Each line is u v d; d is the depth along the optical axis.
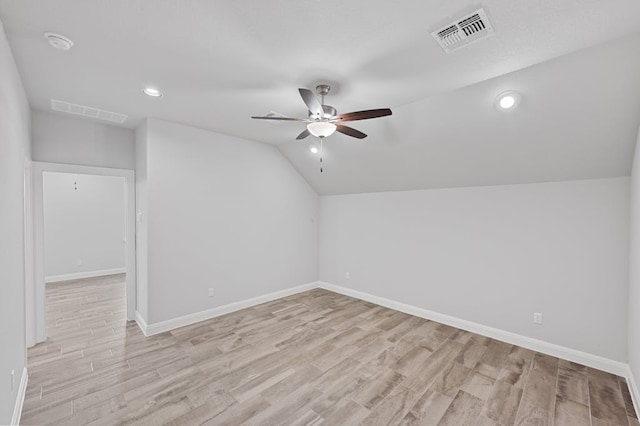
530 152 2.94
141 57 2.18
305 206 5.43
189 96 2.88
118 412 2.17
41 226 3.29
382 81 2.52
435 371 2.76
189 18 1.74
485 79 2.46
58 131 3.42
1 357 1.71
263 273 4.75
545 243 3.18
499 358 3.02
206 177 4.01
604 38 1.87
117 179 6.84
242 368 2.79
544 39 1.90
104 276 6.54
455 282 3.87
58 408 2.20
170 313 3.69
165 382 2.55
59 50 2.08
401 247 4.45
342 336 3.52
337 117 2.55
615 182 2.79
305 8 1.65
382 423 2.09
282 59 2.20
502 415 2.18
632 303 2.51
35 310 3.24
